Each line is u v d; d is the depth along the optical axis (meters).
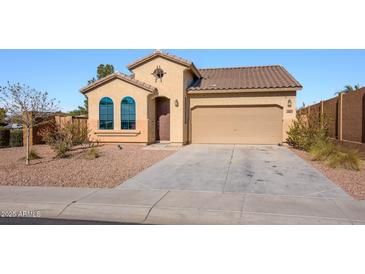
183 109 19.72
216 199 7.48
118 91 19.42
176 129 19.69
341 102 16.42
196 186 8.84
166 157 14.29
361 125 14.04
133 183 9.26
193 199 7.50
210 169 11.30
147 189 8.54
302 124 16.97
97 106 19.72
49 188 8.70
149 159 13.71
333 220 6.09
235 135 20.50
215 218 6.34
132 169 11.39
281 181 9.33
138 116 19.22
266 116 20.02
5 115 13.08
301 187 8.60
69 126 15.39
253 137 20.23
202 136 20.98
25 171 11.11
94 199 7.55
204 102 20.72
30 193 8.13
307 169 11.14
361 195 7.78
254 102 19.94
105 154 15.38
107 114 19.64
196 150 16.84
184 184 9.09
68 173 10.72
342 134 16.38
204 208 6.82
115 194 8.02
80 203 7.23
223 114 20.62
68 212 6.88
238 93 20.16
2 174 10.59
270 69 24.53
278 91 19.47
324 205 6.96
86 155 14.24
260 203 7.12
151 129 19.98
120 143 19.55
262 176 10.05
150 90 18.92
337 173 10.42
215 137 20.78
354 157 11.41
